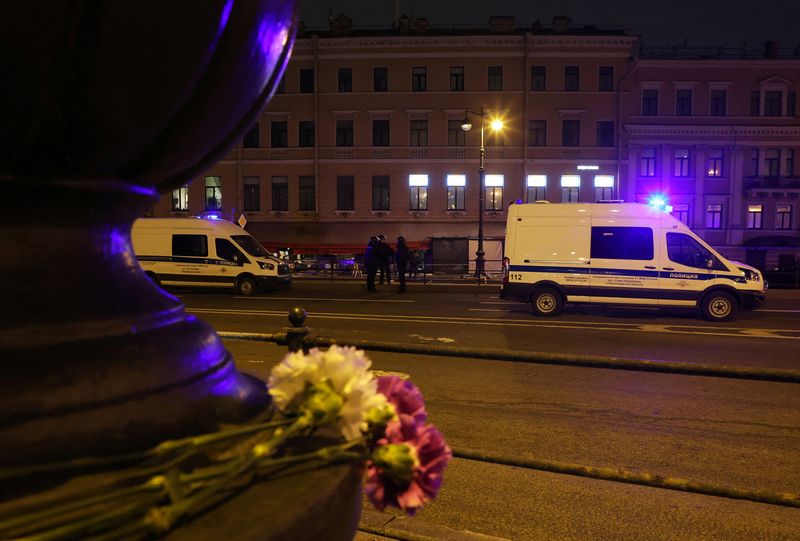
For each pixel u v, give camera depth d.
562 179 31.78
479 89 31.66
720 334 10.02
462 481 3.74
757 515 3.33
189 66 0.79
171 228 17.36
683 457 4.23
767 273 20.69
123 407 0.77
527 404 5.56
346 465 0.85
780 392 6.04
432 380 6.45
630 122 31.53
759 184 31.62
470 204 32.06
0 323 0.73
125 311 0.86
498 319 11.82
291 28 1.03
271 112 32.44
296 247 31.83
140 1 0.71
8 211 0.78
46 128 0.73
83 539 0.59
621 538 3.08
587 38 31.12
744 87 31.44
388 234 32.25
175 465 0.68
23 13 0.65
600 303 12.23
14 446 0.68
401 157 32.19
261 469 0.79
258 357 7.39
